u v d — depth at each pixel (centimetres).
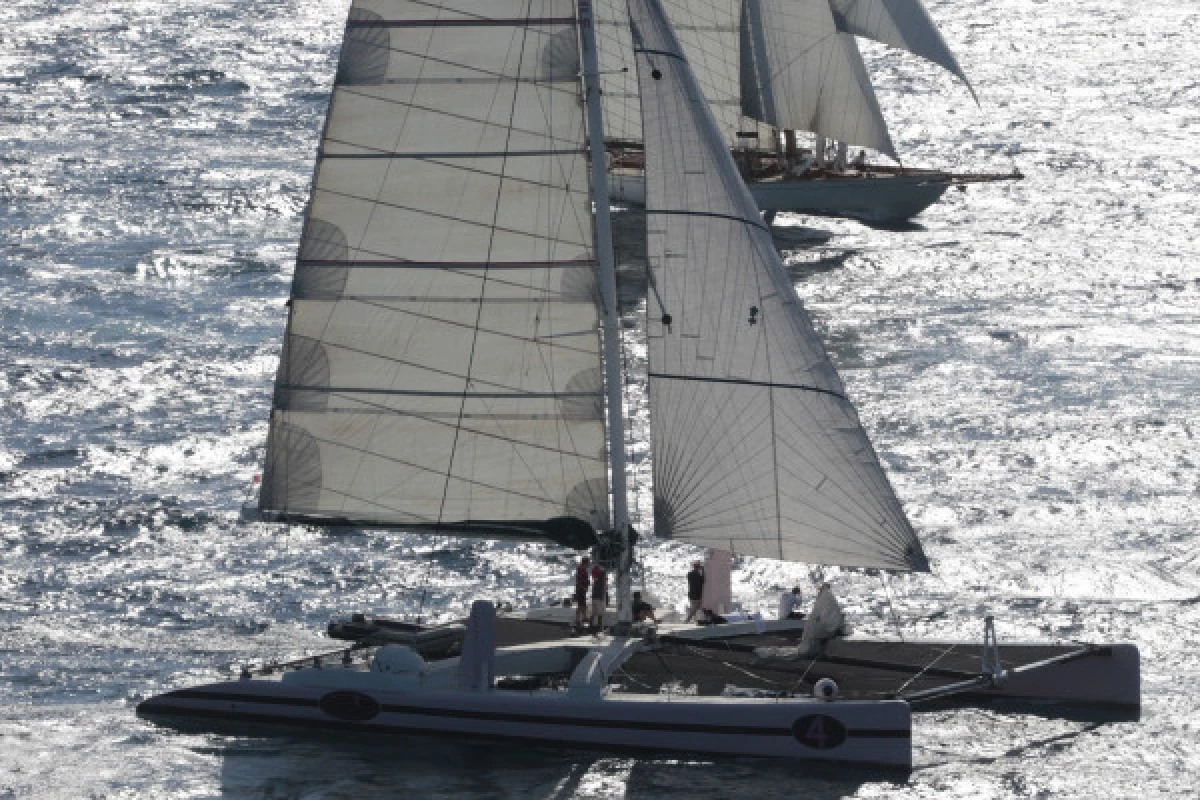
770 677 14900
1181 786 13650
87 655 16012
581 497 14812
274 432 14950
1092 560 18338
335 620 17000
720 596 15975
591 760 14000
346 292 14812
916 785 13600
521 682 14762
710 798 13312
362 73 14650
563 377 14688
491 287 14688
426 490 14875
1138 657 15112
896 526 14688
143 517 19225
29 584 17550
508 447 14788
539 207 14600
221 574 17938
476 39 14575
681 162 14862
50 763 13888
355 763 13950
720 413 14825
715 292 14825
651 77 14925
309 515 14988
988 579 17938
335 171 14750
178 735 14425
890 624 16900
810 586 17838
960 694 15412
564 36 14500
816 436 14725
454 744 14300
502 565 18288
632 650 14925
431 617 17112
